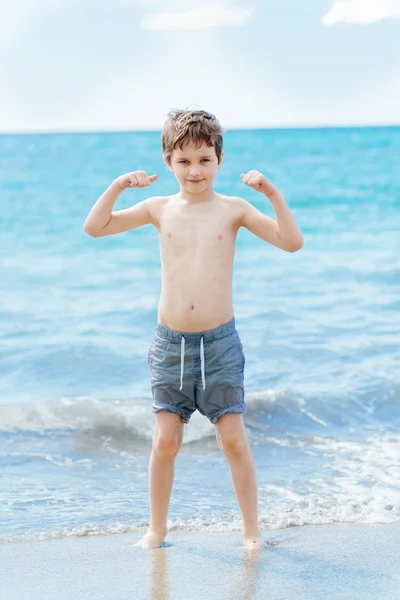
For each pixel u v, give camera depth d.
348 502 4.72
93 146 37.41
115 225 4.21
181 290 4.03
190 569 3.75
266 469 5.42
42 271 12.65
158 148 36.25
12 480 5.30
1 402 7.17
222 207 4.13
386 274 12.01
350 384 7.42
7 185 23.69
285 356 8.34
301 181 24.12
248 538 4.08
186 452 5.83
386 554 3.92
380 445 5.95
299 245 4.04
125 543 4.14
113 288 11.58
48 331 9.44
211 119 4.04
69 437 6.20
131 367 8.22
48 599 3.43
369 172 26.08
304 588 3.51
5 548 4.07
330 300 10.59
